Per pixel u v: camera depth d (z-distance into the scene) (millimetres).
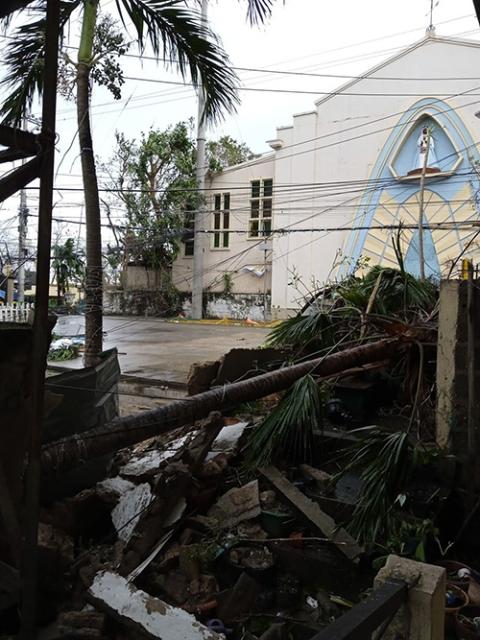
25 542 2225
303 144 24016
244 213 27453
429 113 20641
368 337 5992
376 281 6699
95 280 6629
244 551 3654
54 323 2459
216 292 28094
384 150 21906
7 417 2387
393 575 1943
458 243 19984
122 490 3930
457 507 4242
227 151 31266
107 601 2887
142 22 5922
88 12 6379
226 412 5992
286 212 24484
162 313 28766
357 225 22672
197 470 4207
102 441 3457
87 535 3717
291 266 24562
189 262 29406
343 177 23109
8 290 18125
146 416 3785
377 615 1618
